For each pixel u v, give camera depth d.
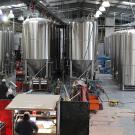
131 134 10.31
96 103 13.26
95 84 16.45
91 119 12.24
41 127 9.09
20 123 8.23
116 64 22.52
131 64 18.70
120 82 19.91
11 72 26.22
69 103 9.40
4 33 23.98
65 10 31.48
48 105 7.90
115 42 23.36
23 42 17.78
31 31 17.42
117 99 16.12
